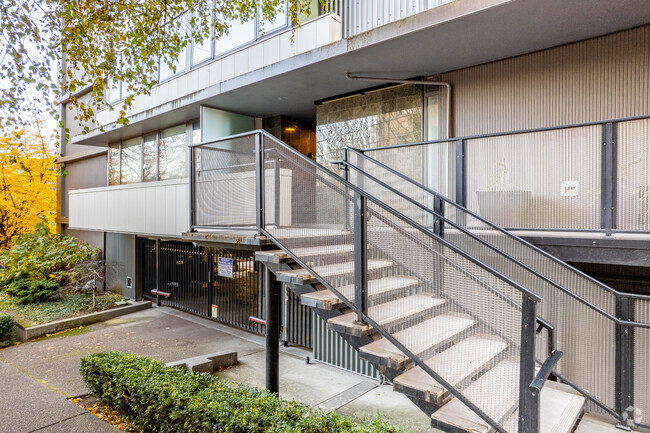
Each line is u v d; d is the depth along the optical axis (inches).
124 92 420.2
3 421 171.8
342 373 242.2
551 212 161.0
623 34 189.0
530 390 95.7
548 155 162.6
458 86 239.8
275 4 237.5
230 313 349.7
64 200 620.4
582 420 139.3
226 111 339.0
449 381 109.1
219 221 192.7
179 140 396.8
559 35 194.1
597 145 151.1
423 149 237.1
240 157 182.5
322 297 141.0
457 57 220.8
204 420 148.1
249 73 267.0
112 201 403.9
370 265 132.6
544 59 211.2
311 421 135.3
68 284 461.7
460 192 184.4
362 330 123.9
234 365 256.1
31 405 188.7
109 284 505.4
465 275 116.3
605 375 140.9
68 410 183.2
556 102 207.8
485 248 175.3
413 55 218.5
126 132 441.4
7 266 459.2
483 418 102.9
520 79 218.5
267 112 347.3
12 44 165.8
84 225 458.0
